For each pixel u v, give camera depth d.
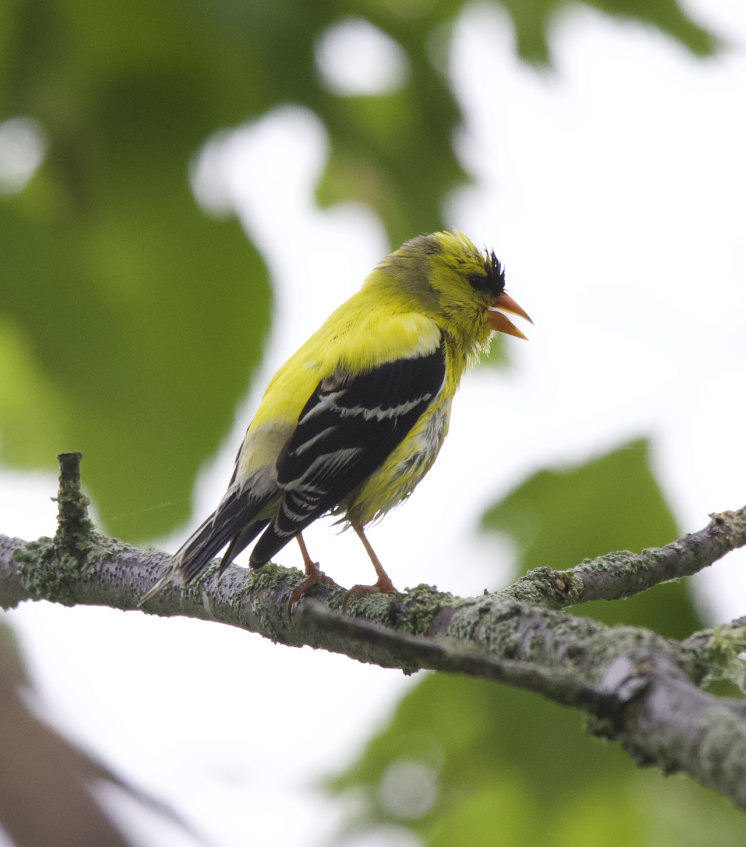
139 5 7.77
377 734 9.05
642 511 8.16
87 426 7.67
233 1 7.72
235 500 8.20
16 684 3.29
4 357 7.68
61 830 2.65
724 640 4.36
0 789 2.72
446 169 8.74
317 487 8.40
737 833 8.34
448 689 8.80
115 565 7.31
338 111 8.22
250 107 8.13
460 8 8.63
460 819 8.50
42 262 7.73
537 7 8.79
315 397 8.66
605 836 8.24
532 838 8.26
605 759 8.19
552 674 3.88
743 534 6.81
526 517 8.37
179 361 7.81
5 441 7.68
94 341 7.73
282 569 7.22
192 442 7.73
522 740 8.42
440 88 8.61
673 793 8.44
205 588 7.29
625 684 3.88
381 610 5.86
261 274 8.00
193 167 8.02
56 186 7.96
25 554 7.50
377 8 8.45
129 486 7.64
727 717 3.58
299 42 7.96
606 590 6.51
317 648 6.77
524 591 6.29
